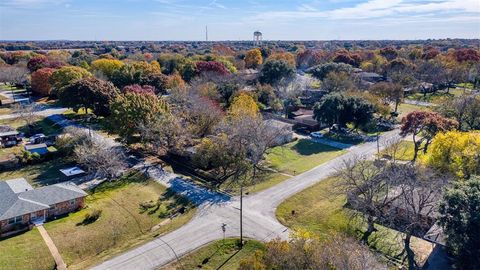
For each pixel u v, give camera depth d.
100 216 41.44
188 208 43.94
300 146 69.19
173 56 141.62
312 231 38.81
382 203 40.38
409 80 105.19
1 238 36.56
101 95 77.50
